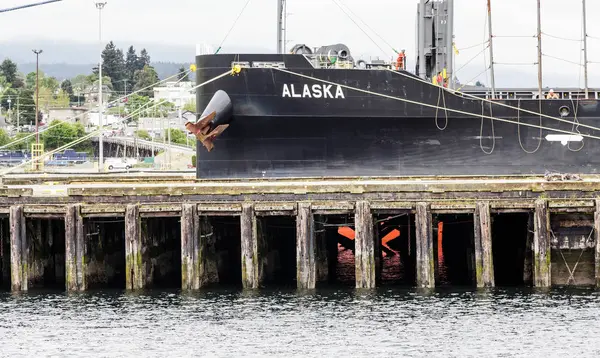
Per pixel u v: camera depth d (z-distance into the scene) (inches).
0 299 2901.1
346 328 2541.8
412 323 2583.7
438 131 3280.0
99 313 2716.5
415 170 3284.9
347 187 2886.3
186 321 2625.5
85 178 3565.5
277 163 3250.5
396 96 3245.6
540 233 2881.4
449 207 2874.0
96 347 2433.6
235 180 3221.0
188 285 2918.3
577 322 2576.3
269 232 3398.1
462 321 2596.0
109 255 3250.5
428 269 2883.9
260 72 3201.3
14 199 2965.1
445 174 3297.2
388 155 3270.2
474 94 3614.7
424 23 3614.7
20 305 2822.3
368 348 2391.7
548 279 2901.1
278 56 3206.2
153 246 3181.6
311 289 2910.9
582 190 2896.2
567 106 3326.8
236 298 2859.3
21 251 2962.6
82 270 2942.9
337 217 3339.1
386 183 2970.0
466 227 3363.7
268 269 3356.3
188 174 4158.5
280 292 2938.0
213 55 3216.0
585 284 2997.0
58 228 3260.3
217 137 3245.6
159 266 3275.1
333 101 3228.3
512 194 2893.7
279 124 3228.3
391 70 3233.3
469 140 3297.2
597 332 2495.1
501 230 3316.9
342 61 3326.8
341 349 2384.4
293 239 3604.8
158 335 2512.3
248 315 2672.2
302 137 3245.6
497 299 2819.9
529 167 3336.6
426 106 3257.9
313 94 3221.0
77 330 2566.4
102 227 3157.0
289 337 2477.9
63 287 3068.4
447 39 3585.1
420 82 3250.5
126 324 2610.7
